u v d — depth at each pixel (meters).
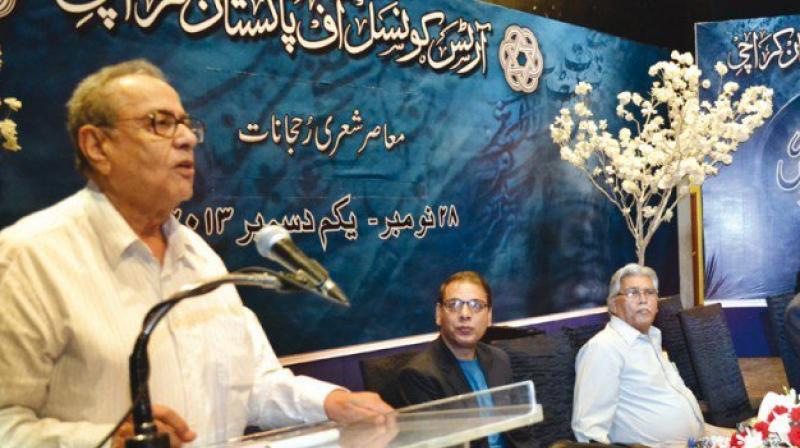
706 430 4.15
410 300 5.60
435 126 5.83
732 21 8.53
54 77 3.87
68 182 3.90
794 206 8.51
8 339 1.55
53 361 1.61
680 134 5.49
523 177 6.59
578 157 5.71
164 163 1.68
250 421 1.91
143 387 1.24
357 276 5.25
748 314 8.63
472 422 1.31
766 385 7.39
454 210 5.97
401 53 5.59
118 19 4.10
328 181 5.09
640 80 7.97
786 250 8.54
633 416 3.76
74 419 1.62
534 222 6.68
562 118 5.79
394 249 5.50
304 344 4.90
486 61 6.28
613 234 7.52
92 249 1.68
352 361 5.17
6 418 1.53
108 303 1.66
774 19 8.48
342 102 5.19
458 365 3.12
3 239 1.64
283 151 4.84
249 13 4.68
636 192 5.61
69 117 1.75
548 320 6.77
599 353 3.67
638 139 5.59
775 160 8.53
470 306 3.08
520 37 6.60
